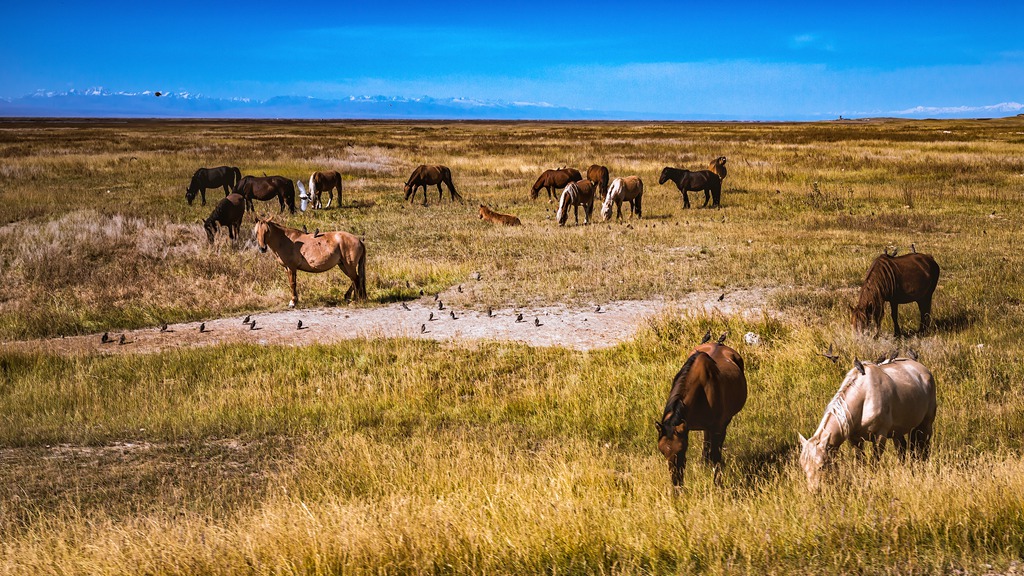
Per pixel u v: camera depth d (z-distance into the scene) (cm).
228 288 1655
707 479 635
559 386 1023
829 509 516
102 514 657
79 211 2427
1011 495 522
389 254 1994
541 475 698
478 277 1722
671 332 1226
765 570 468
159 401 999
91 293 1591
